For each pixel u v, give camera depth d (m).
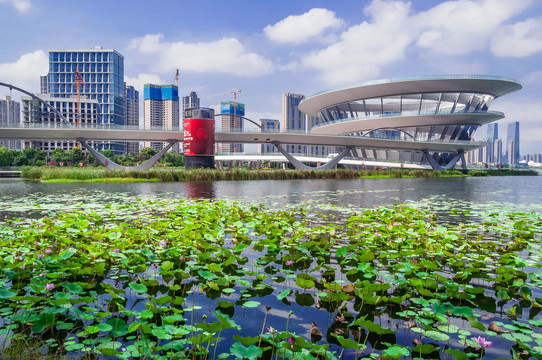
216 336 2.93
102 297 3.76
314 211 10.89
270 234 6.75
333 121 80.81
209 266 4.21
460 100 73.81
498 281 4.27
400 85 69.19
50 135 49.34
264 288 4.08
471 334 3.05
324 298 3.55
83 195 16.78
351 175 44.41
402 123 74.69
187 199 14.64
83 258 4.68
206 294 3.89
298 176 40.28
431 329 2.89
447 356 2.65
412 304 3.64
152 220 8.39
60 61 171.00
